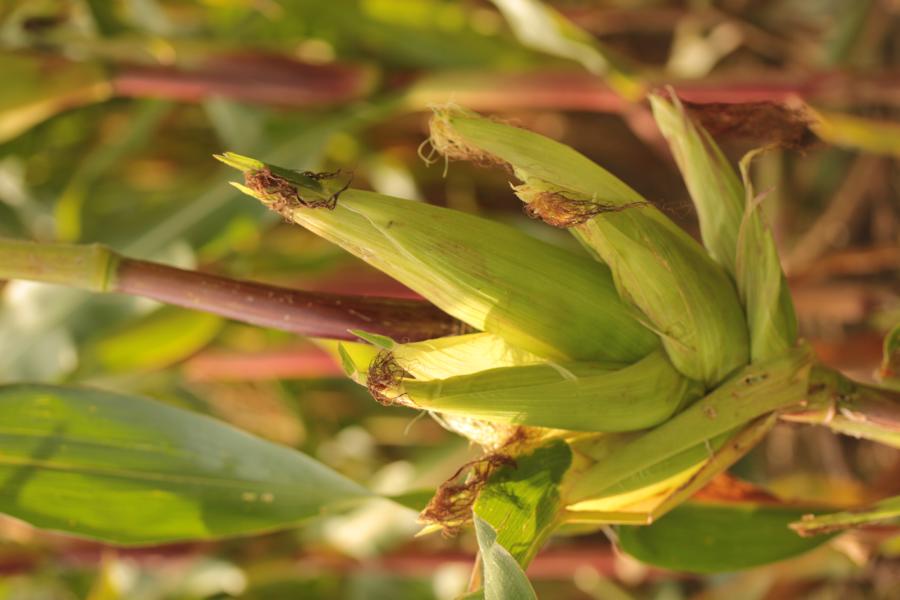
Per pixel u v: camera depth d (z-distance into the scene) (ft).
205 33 5.04
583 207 3.28
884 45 5.74
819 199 5.93
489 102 4.83
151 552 4.75
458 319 3.45
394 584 5.31
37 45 4.69
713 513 3.86
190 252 4.59
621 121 6.26
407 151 6.03
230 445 3.82
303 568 4.84
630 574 4.87
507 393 3.26
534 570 4.88
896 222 5.79
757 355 3.38
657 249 3.31
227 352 4.81
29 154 5.40
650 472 3.36
